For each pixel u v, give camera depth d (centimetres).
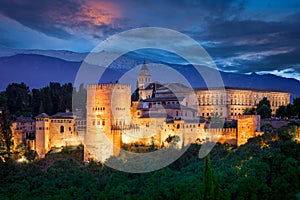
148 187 9169
